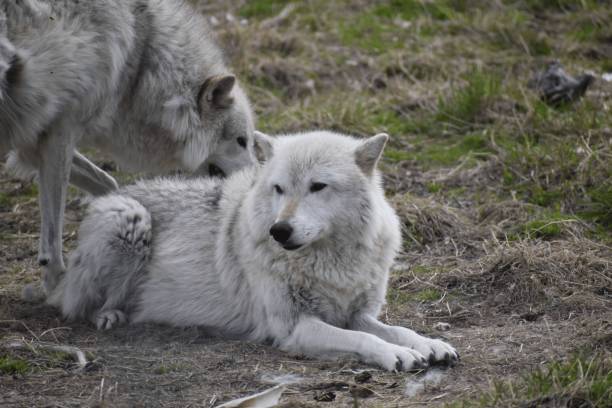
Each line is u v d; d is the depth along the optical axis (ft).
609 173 44.88
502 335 31.04
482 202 45.16
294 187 28.89
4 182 48.98
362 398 25.62
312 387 26.35
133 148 40.14
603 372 25.93
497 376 27.02
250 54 63.41
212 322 31.99
